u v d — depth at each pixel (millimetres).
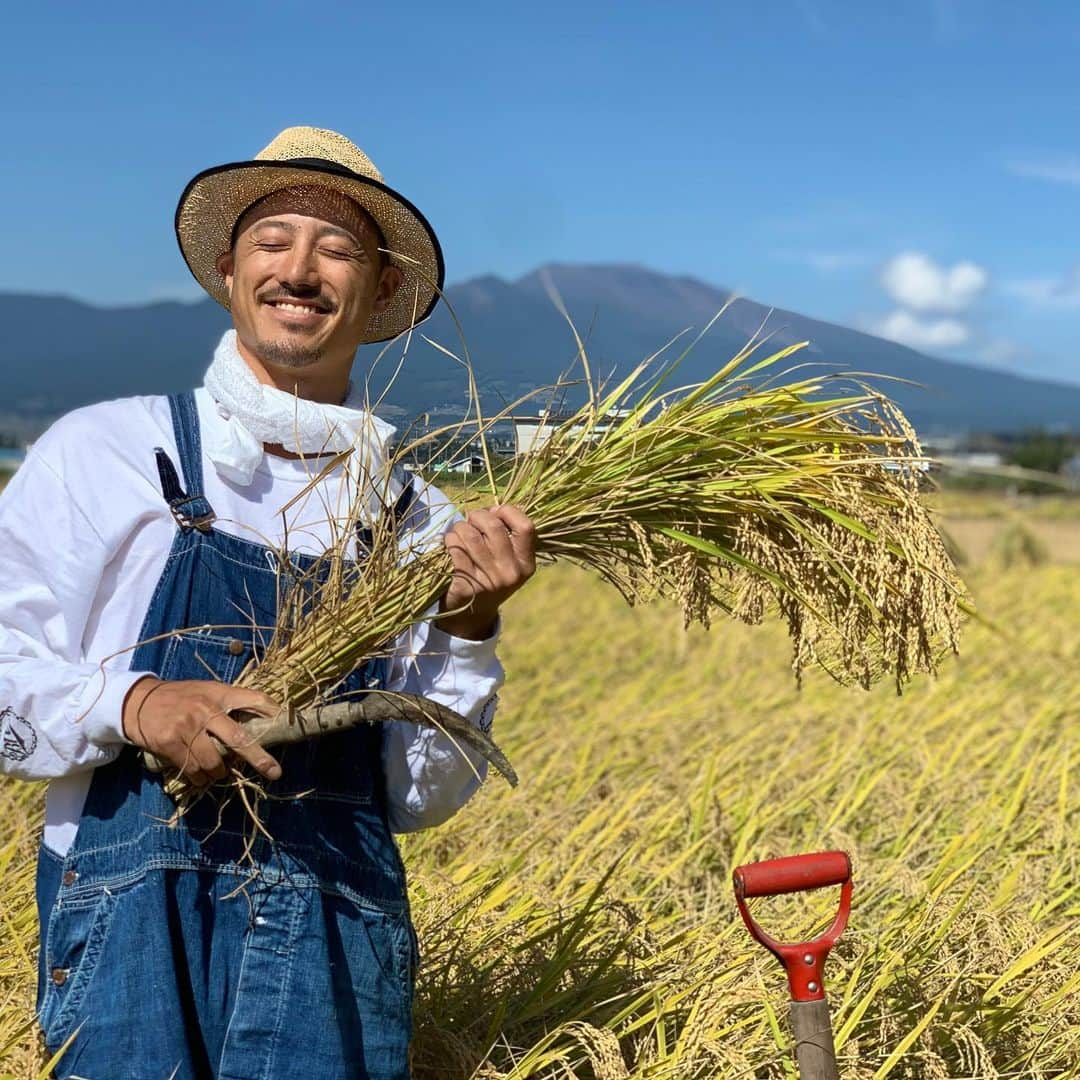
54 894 2557
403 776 2775
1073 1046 3555
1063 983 3797
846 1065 3156
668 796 5883
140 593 2553
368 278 2805
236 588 2574
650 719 8281
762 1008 3469
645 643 12547
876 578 2842
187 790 2482
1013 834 5410
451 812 2844
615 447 2811
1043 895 4637
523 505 2766
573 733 7719
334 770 2631
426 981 3463
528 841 5113
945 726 7891
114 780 2531
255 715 2447
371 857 2658
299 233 2707
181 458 2623
